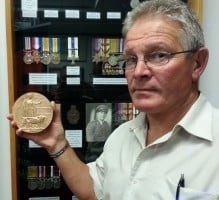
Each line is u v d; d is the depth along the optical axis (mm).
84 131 1575
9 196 1609
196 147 830
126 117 1573
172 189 806
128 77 848
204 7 1588
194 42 801
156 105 815
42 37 1502
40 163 1551
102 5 1510
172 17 785
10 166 1564
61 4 1491
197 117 858
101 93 1562
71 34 1519
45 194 1562
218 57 1619
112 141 1074
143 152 890
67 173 1060
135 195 879
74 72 1533
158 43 778
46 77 1518
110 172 991
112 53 1546
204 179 784
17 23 1467
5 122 1567
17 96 1484
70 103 1555
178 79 802
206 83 1634
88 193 1076
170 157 850
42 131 1026
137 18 825
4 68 1546
